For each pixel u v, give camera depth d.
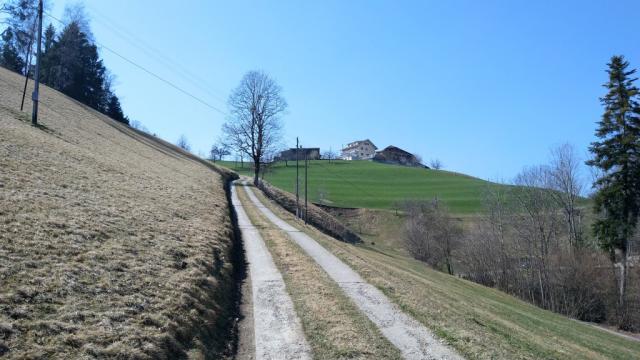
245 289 17.72
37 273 11.09
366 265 23.64
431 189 101.12
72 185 20.94
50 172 21.64
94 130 47.22
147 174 34.31
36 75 34.41
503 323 20.92
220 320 13.62
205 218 26.20
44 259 11.98
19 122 31.73
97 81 85.31
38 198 16.86
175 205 26.27
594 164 43.25
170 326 11.00
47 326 9.08
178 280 14.12
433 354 12.31
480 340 13.97
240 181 77.25
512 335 17.39
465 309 21.03
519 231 54.72
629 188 41.56
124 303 11.30
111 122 68.00
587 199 56.88
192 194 33.78
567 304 46.47
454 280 45.16
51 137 31.14
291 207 65.38
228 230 26.61
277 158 80.00
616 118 42.22
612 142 41.88
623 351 27.36
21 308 9.35
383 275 22.03
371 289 18.47
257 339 12.79
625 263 42.19
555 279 48.06
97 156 32.00
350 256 25.69
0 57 74.81
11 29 65.31
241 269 20.95
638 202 41.66
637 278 43.91
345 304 16.09
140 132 78.88
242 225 34.78
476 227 62.19
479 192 95.44
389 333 13.65
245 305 15.82
